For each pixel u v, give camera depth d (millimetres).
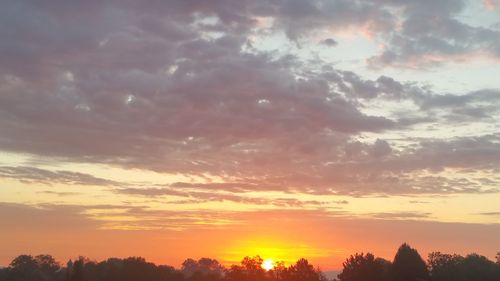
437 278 125812
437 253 134875
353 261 138000
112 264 166125
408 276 123875
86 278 156875
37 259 172000
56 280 161500
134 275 159125
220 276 185500
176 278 169125
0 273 159000
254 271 179125
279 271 176375
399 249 127938
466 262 125812
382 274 133000
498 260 130250
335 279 164375
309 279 162250
